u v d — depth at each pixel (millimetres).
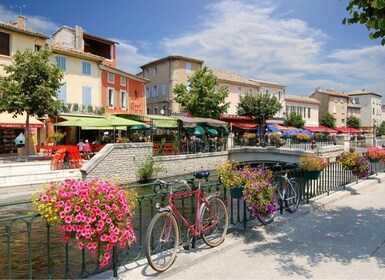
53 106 20594
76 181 3502
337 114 68562
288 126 51438
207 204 5129
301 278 4164
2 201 13414
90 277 4117
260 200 5613
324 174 9844
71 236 3391
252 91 51656
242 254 5008
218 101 38094
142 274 4180
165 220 4488
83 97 30688
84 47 35625
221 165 6148
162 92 46500
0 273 6609
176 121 26391
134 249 6535
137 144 21609
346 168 10781
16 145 23641
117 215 3445
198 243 5328
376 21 4934
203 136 32562
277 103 44812
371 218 7051
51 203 3326
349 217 7148
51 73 20516
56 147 19922
